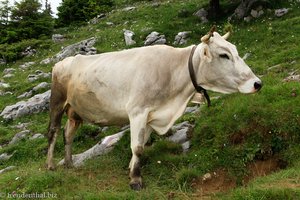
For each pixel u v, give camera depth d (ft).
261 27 62.90
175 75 23.91
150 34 70.38
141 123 23.59
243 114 27.17
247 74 22.09
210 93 39.04
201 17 74.84
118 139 30.76
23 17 99.76
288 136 25.04
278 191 20.02
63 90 28.22
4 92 63.52
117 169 26.86
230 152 25.26
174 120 23.99
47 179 25.04
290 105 26.58
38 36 98.22
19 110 51.03
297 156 23.94
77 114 28.43
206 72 23.04
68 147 28.94
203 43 22.74
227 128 26.84
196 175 24.27
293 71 40.06
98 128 38.27
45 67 74.49
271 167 24.30
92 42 76.43
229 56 22.25
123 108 24.66
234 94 31.48
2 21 99.35
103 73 25.38
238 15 70.03
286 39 55.88
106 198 22.03
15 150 38.47
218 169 24.75
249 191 20.68
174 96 24.09
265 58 50.88
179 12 79.82
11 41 96.32
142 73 23.94
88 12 110.42
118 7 111.24
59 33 100.63
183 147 27.89
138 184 23.56
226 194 22.24
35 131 43.83
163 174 25.13
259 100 28.09
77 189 24.16
